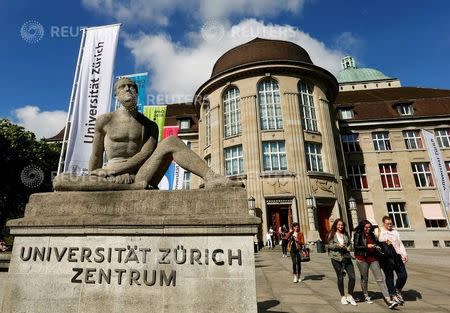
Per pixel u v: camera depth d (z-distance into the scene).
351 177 34.81
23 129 23.52
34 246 4.07
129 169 4.44
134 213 4.05
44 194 4.34
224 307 3.59
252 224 3.78
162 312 3.65
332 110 32.84
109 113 4.71
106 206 4.14
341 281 6.84
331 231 7.31
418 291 8.03
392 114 36.84
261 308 6.29
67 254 3.98
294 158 26.05
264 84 28.81
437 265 13.03
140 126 4.65
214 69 34.25
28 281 3.94
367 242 6.95
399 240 7.11
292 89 28.17
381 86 78.88
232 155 28.03
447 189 22.66
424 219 32.69
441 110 35.91
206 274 3.72
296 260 9.61
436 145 23.73
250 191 25.48
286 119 27.17
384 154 35.12
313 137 27.64
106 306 3.74
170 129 16.59
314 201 24.69
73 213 4.17
